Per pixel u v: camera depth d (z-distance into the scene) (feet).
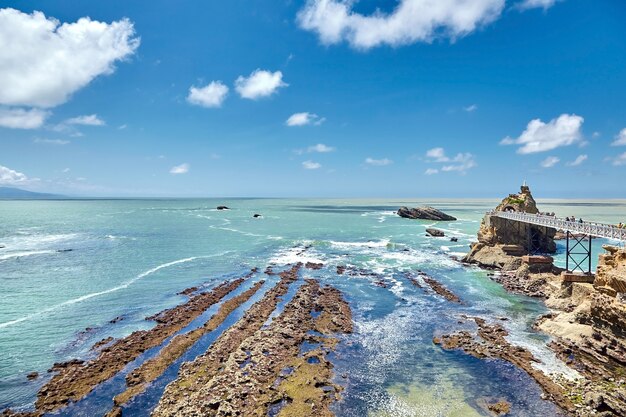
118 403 76.43
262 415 71.00
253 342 101.04
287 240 294.05
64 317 123.03
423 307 135.85
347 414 72.64
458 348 101.14
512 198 249.14
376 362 93.76
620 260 101.24
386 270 194.29
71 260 208.33
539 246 239.50
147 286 159.33
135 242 276.41
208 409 71.61
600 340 97.19
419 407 75.25
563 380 83.87
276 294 148.56
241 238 305.32
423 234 342.64
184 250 245.86
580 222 158.40
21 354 97.76
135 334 109.60
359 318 124.36
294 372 87.04
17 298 140.97
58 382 83.76
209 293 149.28
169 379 85.92
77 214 592.19
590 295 103.24
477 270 195.11
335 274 185.37
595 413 71.51
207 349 99.35
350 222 471.62
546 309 133.39
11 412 73.87
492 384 83.56
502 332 111.14
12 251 233.76
